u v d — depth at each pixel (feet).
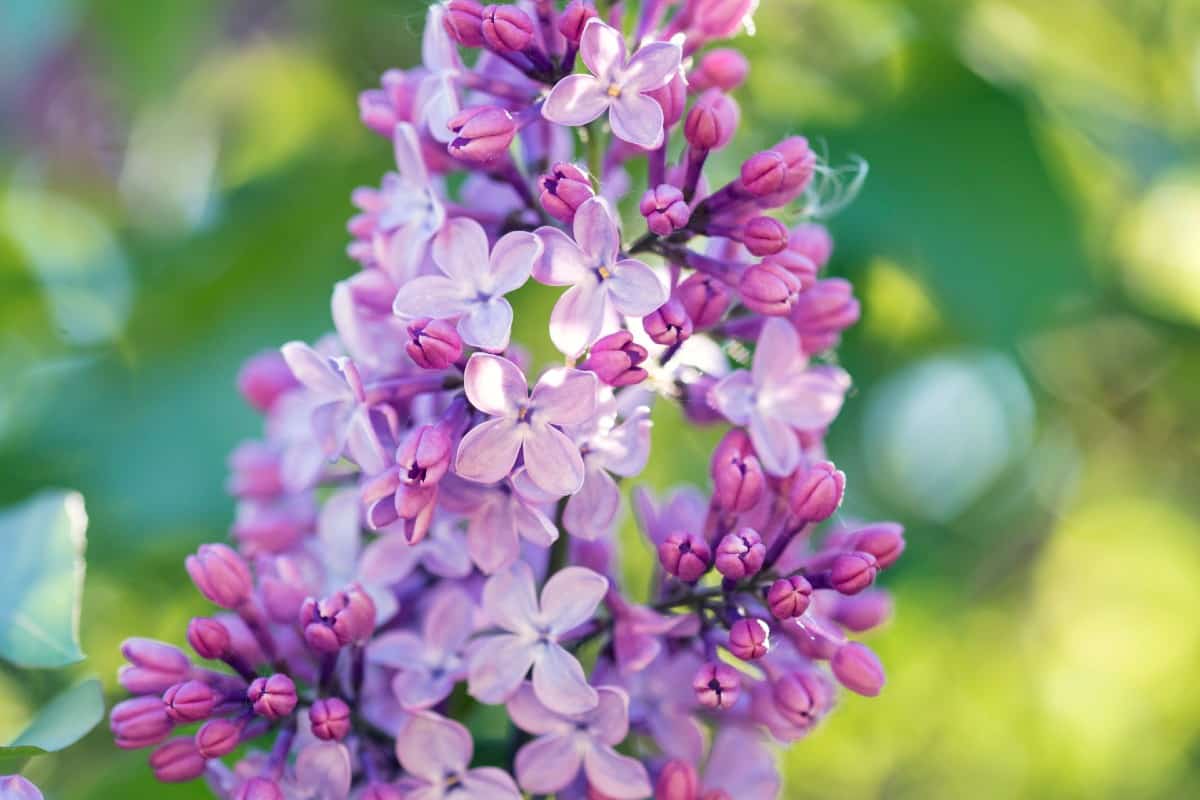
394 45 1.82
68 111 1.99
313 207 1.68
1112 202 1.69
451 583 1.38
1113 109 1.70
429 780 1.35
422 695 1.35
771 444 1.36
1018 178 1.63
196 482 1.67
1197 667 1.96
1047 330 1.71
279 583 1.37
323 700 1.34
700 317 1.34
